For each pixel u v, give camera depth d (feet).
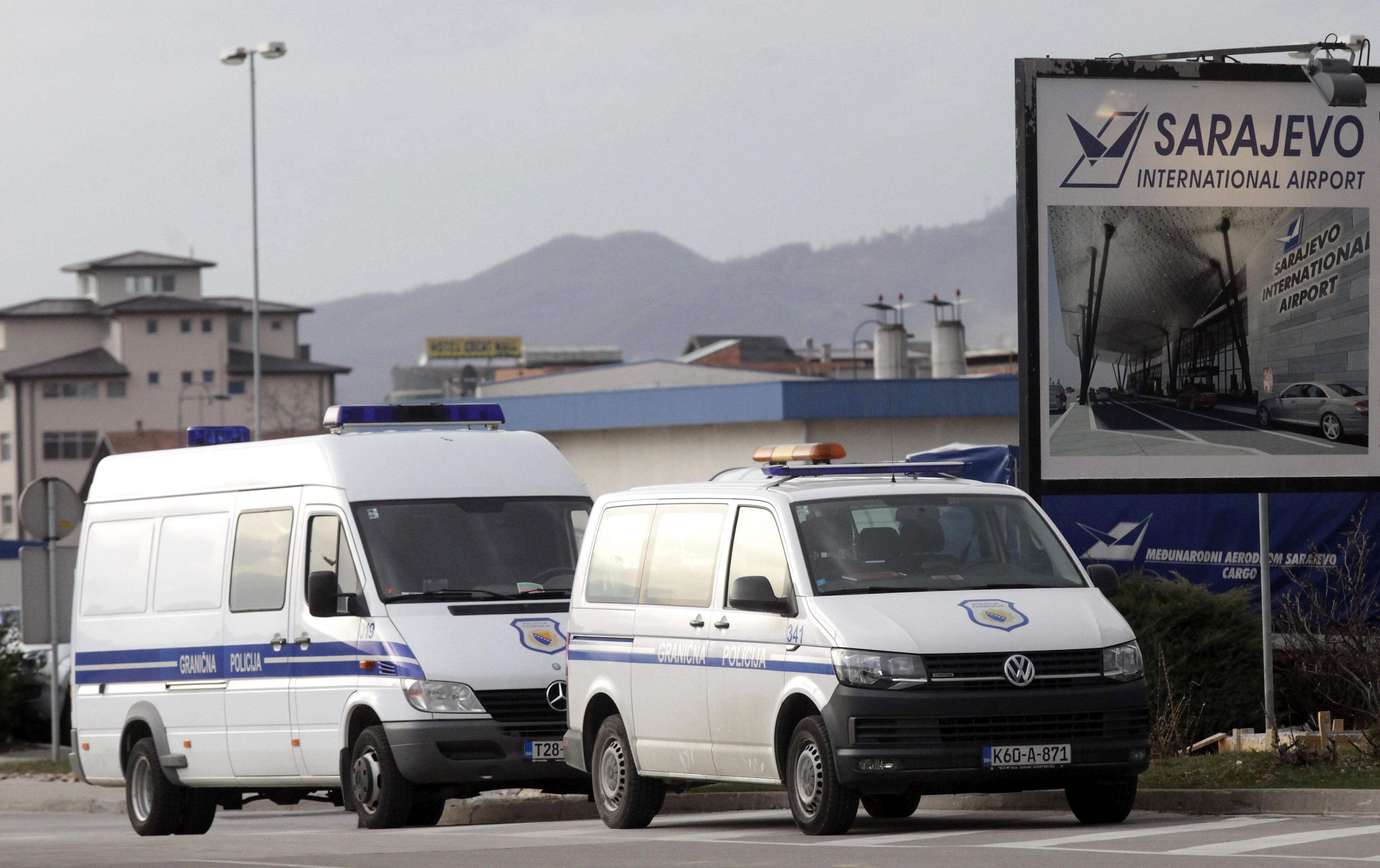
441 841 154.92
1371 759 170.81
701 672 150.51
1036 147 190.49
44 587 315.37
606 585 165.17
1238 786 162.91
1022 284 191.01
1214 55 194.90
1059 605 141.90
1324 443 196.13
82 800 275.59
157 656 206.39
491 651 177.99
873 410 496.23
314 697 185.06
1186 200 193.26
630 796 159.84
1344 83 181.68
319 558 187.32
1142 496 266.36
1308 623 212.64
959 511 149.48
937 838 136.56
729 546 151.53
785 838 141.49
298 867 129.49
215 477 203.72
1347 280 196.75
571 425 534.37
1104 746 137.28
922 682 134.92
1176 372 193.36
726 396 498.28
